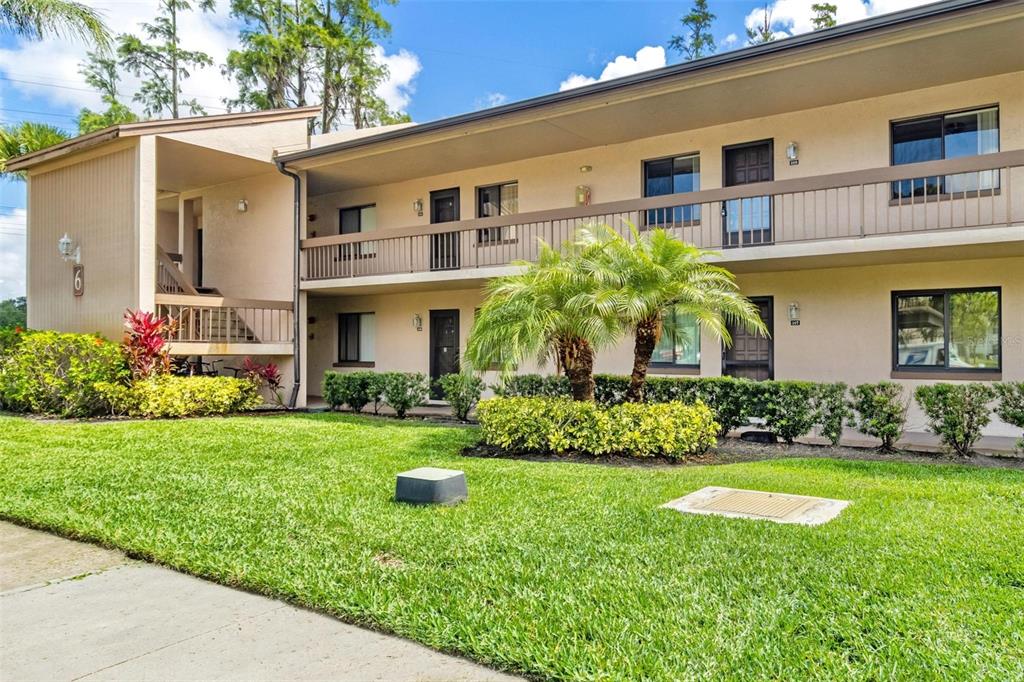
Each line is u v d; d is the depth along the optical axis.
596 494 6.02
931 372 10.20
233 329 16.27
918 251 9.27
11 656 3.22
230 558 4.38
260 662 3.12
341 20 30.78
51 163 15.30
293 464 7.55
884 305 10.59
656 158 12.52
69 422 11.32
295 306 15.05
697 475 6.89
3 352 13.78
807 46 8.86
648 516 5.23
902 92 10.26
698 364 12.18
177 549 4.60
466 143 12.93
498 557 4.32
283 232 15.44
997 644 3.02
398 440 9.30
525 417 8.40
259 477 6.82
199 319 15.23
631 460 8.01
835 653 2.97
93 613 3.72
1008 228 8.44
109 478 6.78
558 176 13.64
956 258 9.88
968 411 8.04
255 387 13.86
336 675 2.98
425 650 3.21
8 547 4.90
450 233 15.02
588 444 8.12
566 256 9.52
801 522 5.06
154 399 11.89
